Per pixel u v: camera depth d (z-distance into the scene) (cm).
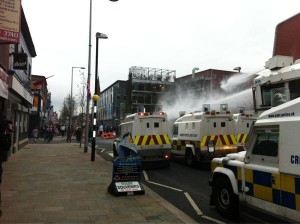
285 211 491
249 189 583
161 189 976
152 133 1433
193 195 891
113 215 648
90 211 675
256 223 622
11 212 659
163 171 1348
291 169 475
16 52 1702
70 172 1199
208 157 1378
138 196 822
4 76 1309
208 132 1395
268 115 554
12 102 1716
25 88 2062
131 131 1426
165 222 604
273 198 518
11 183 970
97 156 1847
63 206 711
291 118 493
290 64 1013
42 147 2486
